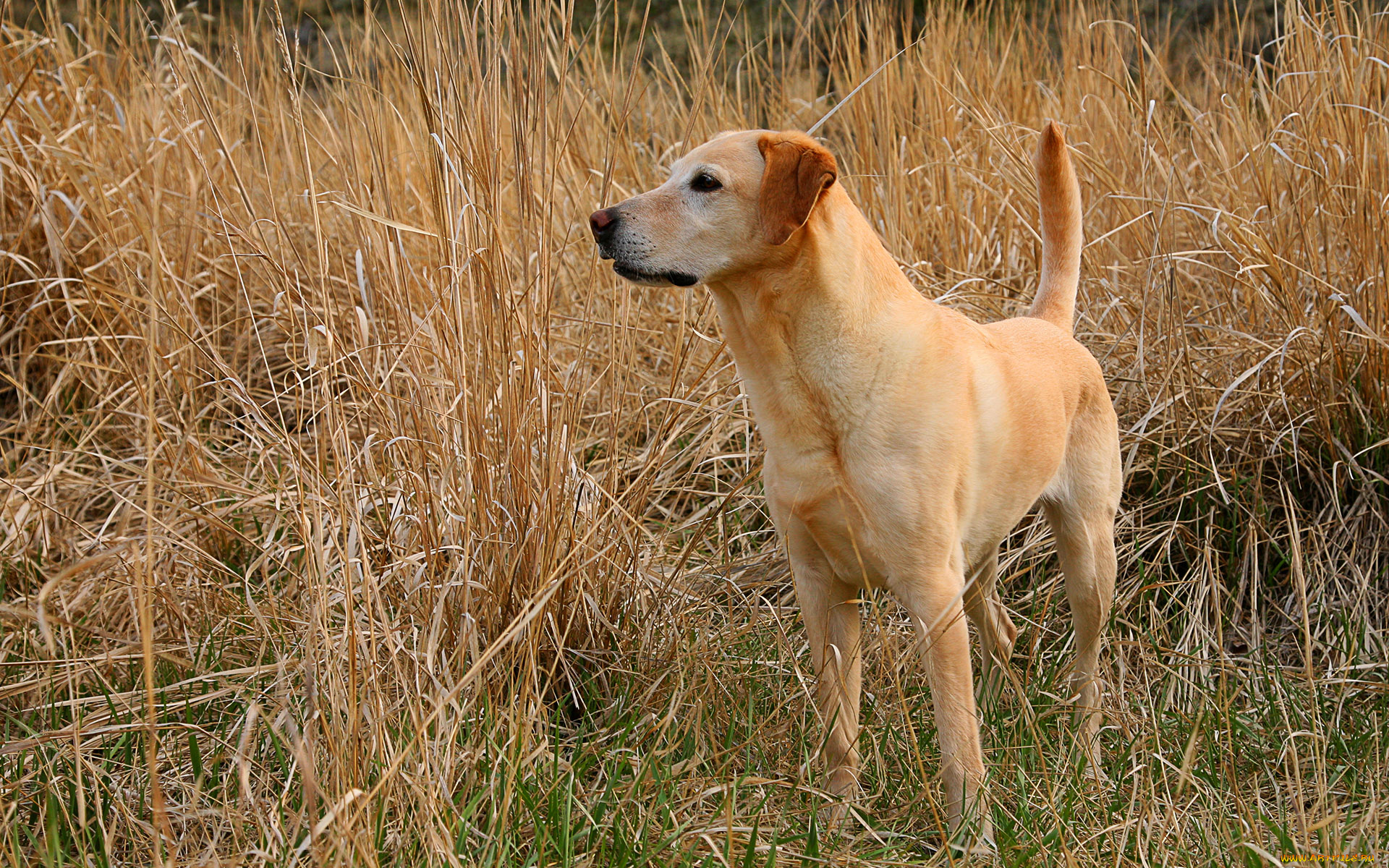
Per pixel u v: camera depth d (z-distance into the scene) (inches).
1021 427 107.9
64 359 139.0
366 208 118.2
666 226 98.9
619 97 188.4
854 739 104.4
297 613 118.7
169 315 121.9
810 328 96.7
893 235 167.6
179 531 135.6
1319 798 96.3
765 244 96.9
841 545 102.0
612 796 97.3
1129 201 164.7
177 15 126.8
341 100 140.7
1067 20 193.9
